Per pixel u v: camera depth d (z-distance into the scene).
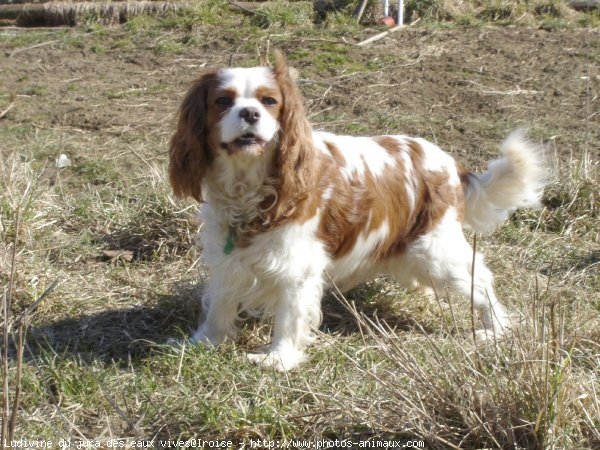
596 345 1.89
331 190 1.94
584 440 1.61
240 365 1.90
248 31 3.84
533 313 1.67
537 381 1.61
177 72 3.49
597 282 2.24
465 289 2.07
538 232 2.50
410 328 2.08
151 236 2.40
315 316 1.97
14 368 1.87
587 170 2.63
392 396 1.68
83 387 1.83
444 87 3.30
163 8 4.09
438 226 2.05
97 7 4.12
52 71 3.53
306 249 1.93
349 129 2.95
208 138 1.90
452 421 1.64
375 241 2.02
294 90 1.89
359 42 3.73
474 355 1.70
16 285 2.15
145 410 1.78
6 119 3.08
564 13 4.12
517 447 1.58
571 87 3.29
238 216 1.91
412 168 2.05
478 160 2.79
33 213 2.43
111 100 3.23
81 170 2.74
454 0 4.16
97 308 2.13
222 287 1.98
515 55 3.60
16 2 4.39
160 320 2.10
